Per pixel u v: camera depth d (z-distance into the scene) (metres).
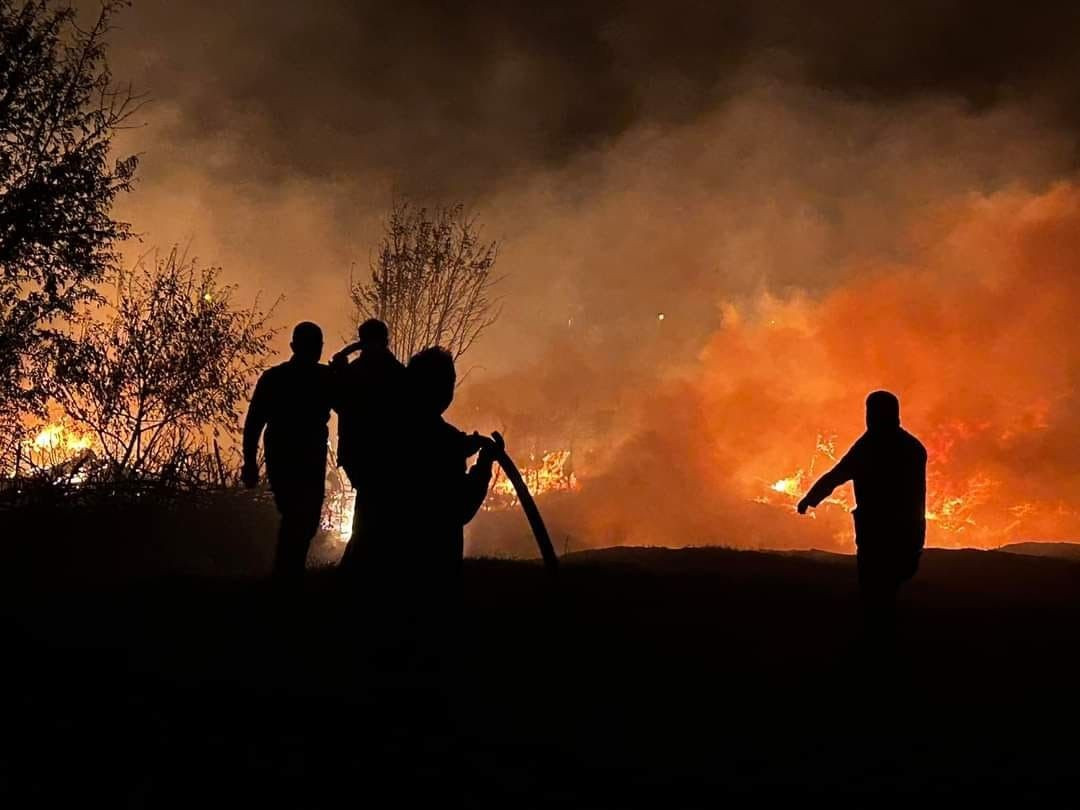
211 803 5.15
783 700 7.40
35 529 11.73
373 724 6.34
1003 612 10.84
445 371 6.97
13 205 13.19
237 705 6.58
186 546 13.17
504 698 7.09
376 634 6.64
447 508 6.77
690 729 6.69
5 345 13.37
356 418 7.04
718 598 10.71
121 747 5.78
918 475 8.41
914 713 7.28
